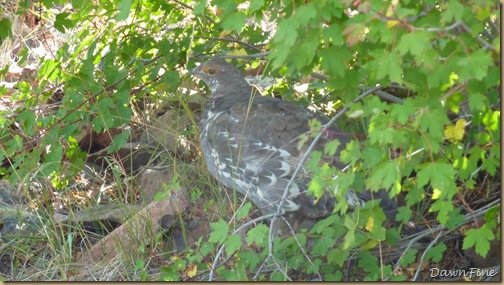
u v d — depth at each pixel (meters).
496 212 7.63
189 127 12.23
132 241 10.12
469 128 9.05
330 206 9.27
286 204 9.48
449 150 7.43
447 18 6.28
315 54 7.56
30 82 13.30
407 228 9.24
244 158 9.75
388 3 6.30
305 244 9.10
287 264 8.75
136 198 11.35
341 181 7.14
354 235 7.81
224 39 11.25
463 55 6.38
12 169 10.84
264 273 9.28
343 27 6.99
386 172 6.65
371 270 8.61
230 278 8.28
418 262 9.15
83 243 10.62
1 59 13.78
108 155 12.12
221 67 10.91
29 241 10.49
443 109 6.83
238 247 7.89
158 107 12.66
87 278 9.77
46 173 10.39
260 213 10.55
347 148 7.08
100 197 11.42
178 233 10.34
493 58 6.70
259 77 12.84
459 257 9.37
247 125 9.91
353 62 8.35
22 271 10.05
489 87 7.22
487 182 10.18
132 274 9.73
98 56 11.28
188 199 10.67
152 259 9.96
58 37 14.29
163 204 10.35
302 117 9.83
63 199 11.24
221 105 10.75
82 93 10.66
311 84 11.13
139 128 12.24
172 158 11.50
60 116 10.59
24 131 11.09
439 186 6.59
